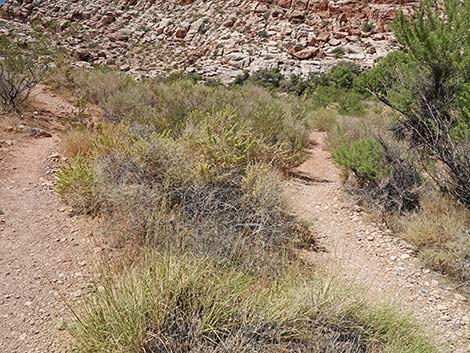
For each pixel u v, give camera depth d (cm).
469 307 386
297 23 5356
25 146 777
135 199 460
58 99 1320
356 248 496
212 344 253
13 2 6412
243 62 4597
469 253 450
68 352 277
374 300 324
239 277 311
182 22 5769
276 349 255
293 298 293
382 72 1578
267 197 481
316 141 1157
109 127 757
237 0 5903
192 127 671
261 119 847
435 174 614
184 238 381
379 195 621
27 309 324
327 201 644
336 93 2477
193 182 487
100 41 5119
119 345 243
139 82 1573
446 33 750
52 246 420
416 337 285
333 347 262
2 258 395
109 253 402
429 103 743
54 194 561
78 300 331
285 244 452
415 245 502
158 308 262
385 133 821
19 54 1327
